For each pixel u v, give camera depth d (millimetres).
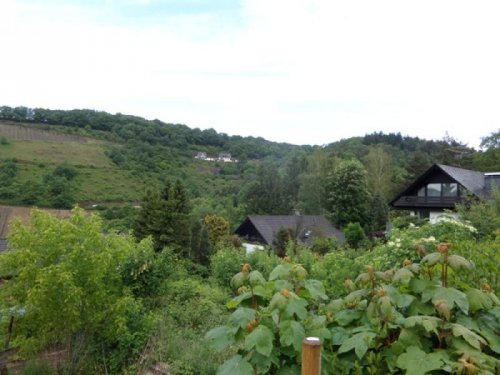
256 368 1917
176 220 22156
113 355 7844
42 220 8336
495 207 11641
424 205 26250
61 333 7969
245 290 2357
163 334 7730
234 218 42281
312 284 2359
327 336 2002
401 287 2141
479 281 2551
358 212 38062
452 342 1843
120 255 8805
